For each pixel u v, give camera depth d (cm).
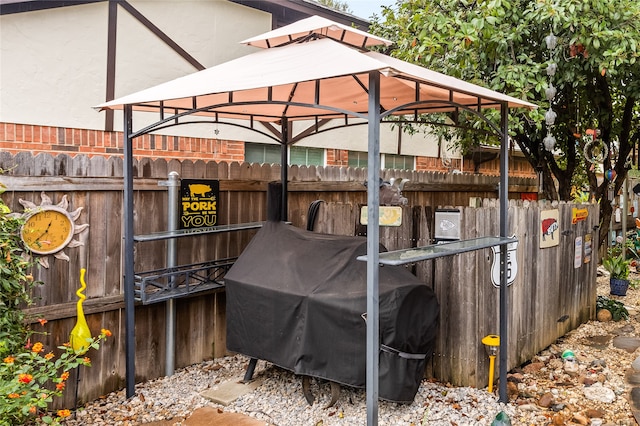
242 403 384
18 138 559
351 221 477
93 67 613
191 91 324
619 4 558
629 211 1159
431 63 654
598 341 553
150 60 663
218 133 679
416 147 1048
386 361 344
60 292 368
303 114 516
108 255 397
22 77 558
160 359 438
